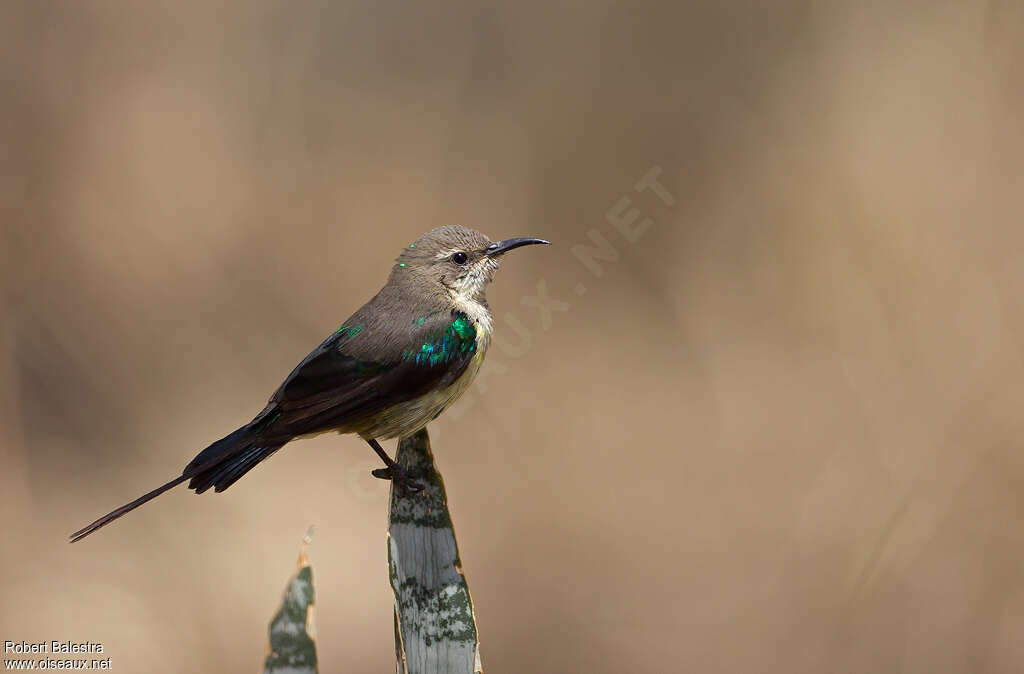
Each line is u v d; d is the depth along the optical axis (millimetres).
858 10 14641
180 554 12211
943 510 10672
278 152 16547
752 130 15359
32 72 15664
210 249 15695
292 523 12648
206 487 6320
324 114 16844
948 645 10188
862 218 13164
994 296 11781
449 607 4922
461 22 17125
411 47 17234
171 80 16641
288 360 15008
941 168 12844
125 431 13875
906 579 10562
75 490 13242
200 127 16406
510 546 12094
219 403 14430
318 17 17281
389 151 16625
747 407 13094
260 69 16953
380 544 12484
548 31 16797
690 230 15492
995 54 13039
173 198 15750
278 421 6711
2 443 13102
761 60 15594
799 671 10445
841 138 13961
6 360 13883
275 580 11930
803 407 12695
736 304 14492
